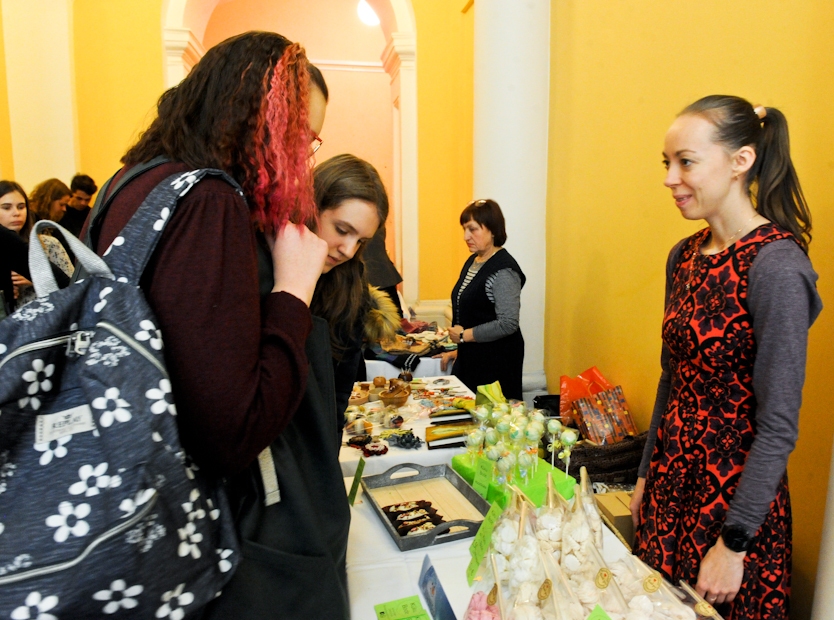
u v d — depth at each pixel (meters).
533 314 3.38
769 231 1.16
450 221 5.09
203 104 0.76
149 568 0.58
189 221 0.66
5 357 0.58
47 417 0.60
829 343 1.48
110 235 0.70
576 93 2.92
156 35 4.47
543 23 3.19
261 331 0.72
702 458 1.23
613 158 2.58
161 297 0.64
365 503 1.37
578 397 2.38
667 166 1.29
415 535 1.15
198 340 0.64
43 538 0.56
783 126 1.20
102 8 4.41
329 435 0.89
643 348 2.38
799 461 1.59
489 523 1.02
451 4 4.82
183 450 0.65
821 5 1.49
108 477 0.58
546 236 3.36
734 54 1.82
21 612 0.54
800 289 1.09
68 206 3.69
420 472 1.49
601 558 0.95
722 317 1.18
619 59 2.50
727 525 1.14
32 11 4.15
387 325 1.46
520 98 3.21
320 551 0.81
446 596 0.94
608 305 2.66
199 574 0.65
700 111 1.21
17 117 4.20
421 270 5.12
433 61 4.89
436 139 4.98
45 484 0.58
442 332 3.92
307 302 0.79
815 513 1.53
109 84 4.46
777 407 1.09
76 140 4.39
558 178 3.17
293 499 0.81
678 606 0.88
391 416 1.93
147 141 0.79
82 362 0.60
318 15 6.72
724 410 1.21
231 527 0.72
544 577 0.91
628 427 2.29
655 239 2.27
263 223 0.79
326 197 1.06
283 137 0.76
